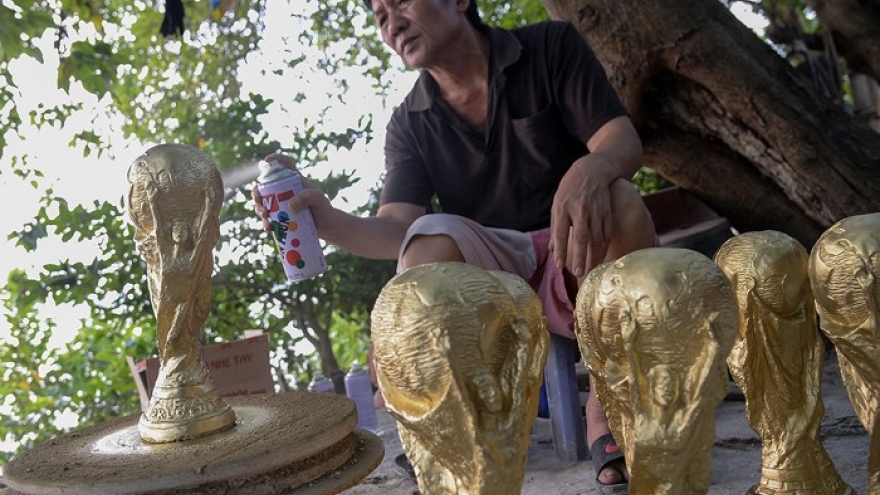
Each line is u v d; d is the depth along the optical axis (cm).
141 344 445
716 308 58
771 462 90
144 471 95
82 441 116
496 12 638
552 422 205
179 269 107
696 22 348
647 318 58
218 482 96
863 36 463
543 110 245
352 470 107
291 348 450
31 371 509
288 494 99
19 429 496
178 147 109
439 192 268
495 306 56
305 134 449
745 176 371
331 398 125
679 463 58
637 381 59
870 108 535
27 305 437
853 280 68
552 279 206
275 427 108
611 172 200
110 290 424
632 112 366
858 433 190
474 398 56
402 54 251
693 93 356
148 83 556
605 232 191
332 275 422
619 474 168
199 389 111
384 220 251
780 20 548
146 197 106
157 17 553
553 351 204
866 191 326
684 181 385
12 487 101
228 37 543
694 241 344
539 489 182
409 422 57
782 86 345
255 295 429
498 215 258
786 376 87
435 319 55
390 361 57
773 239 86
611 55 358
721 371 58
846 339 70
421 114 265
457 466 56
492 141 251
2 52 399
